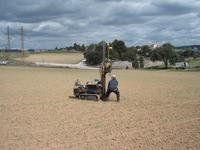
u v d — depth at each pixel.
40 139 15.73
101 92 29.33
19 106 25.14
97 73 70.06
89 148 14.48
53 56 184.25
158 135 16.83
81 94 29.72
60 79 51.44
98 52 138.00
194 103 28.25
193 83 49.00
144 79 56.34
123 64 140.62
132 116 21.73
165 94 34.56
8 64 116.06
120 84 45.88
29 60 162.00
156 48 152.12
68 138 15.98
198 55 197.50
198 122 20.17
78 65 140.62
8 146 14.62
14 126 18.34
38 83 44.09
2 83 43.81
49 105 25.78
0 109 23.77
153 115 22.28
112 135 16.66
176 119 21.05
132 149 14.43
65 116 21.33
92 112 22.98
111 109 24.47
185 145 15.15
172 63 147.38
